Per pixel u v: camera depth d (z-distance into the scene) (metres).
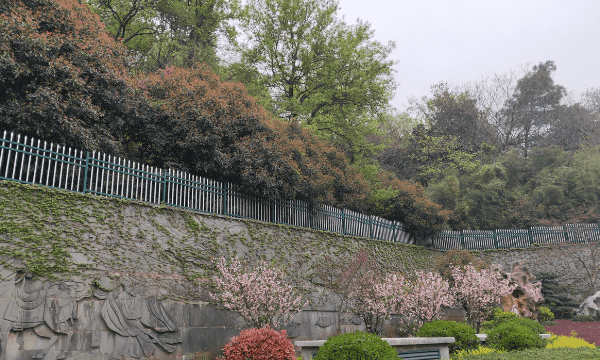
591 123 45.22
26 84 11.22
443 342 8.95
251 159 14.84
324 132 29.28
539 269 25.45
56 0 12.84
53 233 9.62
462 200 31.27
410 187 25.64
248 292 12.16
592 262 24.59
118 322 10.23
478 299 16.38
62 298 9.42
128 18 25.33
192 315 11.84
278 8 28.48
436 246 25.77
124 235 10.96
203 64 18.64
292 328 14.50
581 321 21.52
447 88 45.69
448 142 40.72
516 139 45.38
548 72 47.47
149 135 14.48
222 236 13.45
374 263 19.80
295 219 16.78
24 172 10.73
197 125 14.55
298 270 15.69
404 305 15.00
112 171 11.52
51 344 9.02
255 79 28.36
